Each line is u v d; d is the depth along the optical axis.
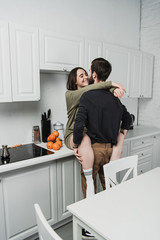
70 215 2.09
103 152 1.62
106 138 1.61
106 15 2.91
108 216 0.96
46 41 1.94
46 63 1.97
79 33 2.60
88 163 1.58
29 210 1.77
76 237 1.04
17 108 2.17
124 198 1.12
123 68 2.80
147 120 3.55
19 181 1.68
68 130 1.81
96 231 0.87
